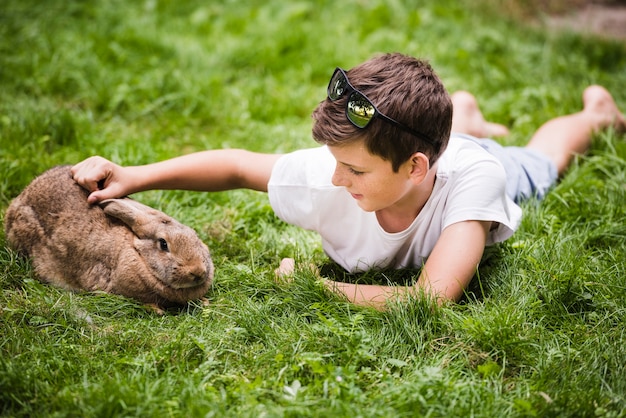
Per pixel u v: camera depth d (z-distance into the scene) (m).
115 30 6.54
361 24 7.01
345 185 2.97
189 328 3.03
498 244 3.56
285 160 3.44
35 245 3.41
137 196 4.07
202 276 3.12
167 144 4.91
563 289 3.21
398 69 2.87
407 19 7.04
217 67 6.13
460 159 3.21
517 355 2.86
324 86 5.95
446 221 3.13
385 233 3.24
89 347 2.90
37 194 3.45
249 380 2.74
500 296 3.24
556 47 6.76
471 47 6.60
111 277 3.23
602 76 6.00
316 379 2.65
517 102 5.55
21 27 6.43
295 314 3.15
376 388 2.69
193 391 2.59
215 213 4.09
